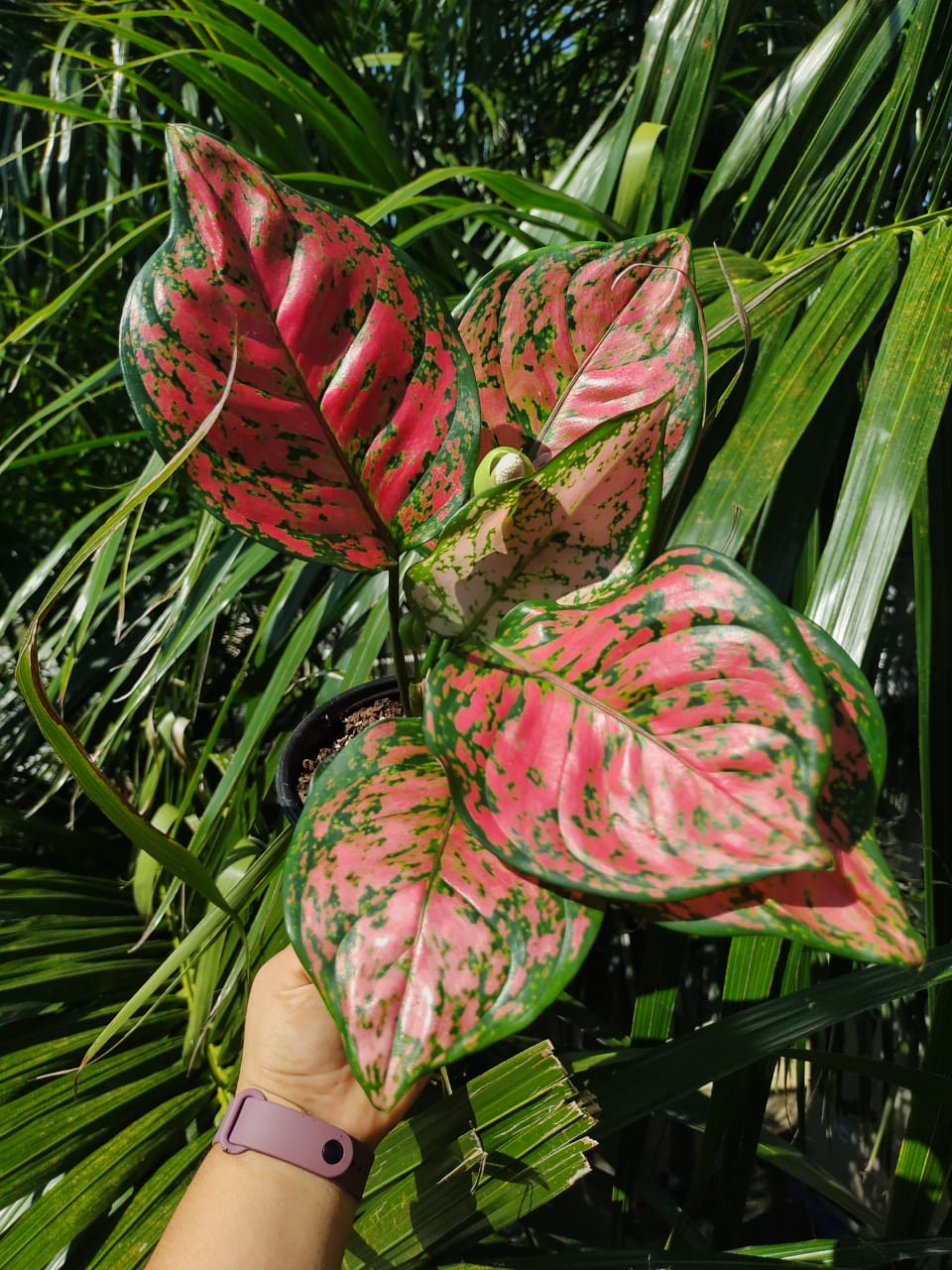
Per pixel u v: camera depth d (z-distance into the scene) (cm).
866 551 47
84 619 68
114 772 96
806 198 73
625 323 35
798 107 73
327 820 27
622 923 108
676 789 23
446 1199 44
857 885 23
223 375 31
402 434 32
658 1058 52
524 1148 44
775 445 50
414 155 121
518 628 29
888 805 97
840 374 61
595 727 25
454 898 25
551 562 31
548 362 35
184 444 31
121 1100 55
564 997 90
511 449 32
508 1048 73
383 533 33
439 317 33
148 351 30
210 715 100
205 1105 56
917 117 81
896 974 49
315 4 112
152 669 66
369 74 121
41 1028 61
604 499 29
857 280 58
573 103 132
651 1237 110
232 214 31
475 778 25
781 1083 114
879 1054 97
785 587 58
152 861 77
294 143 92
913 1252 54
